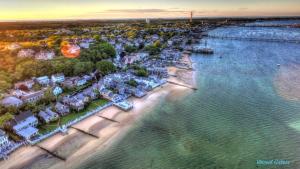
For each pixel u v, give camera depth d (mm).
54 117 77250
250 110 84000
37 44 184875
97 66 128000
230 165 55344
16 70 115312
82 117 79125
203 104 90125
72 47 164375
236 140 65562
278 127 71938
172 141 65688
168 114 82250
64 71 120875
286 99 93438
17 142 64312
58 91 100250
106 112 84500
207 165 55594
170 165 56000
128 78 119000
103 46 165000
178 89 107688
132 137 68125
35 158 58938
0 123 70000
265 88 106562
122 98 95125
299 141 64250
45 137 67500
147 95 100938
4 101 85688
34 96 90688
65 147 63438
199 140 65938
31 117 74438
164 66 150250
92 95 94812
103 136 68812
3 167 55469
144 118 79500
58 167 55812
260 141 64812
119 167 55750
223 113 82250
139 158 58812
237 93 101125
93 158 59000
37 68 118062
